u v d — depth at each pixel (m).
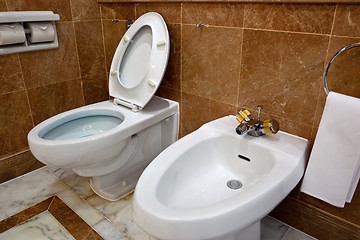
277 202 0.80
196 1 1.14
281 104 1.05
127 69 1.36
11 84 1.36
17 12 1.24
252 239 1.07
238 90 1.15
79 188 1.43
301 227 1.17
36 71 1.43
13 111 1.41
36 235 1.16
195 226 0.66
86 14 1.53
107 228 1.19
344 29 0.85
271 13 0.97
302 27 0.92
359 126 0.81
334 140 0.87
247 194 0.73
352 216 1.03
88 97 1.69
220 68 1.17
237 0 1.01
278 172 0.83
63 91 1.56
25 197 1.36
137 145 1.30
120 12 1.47
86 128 1.31
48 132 1.19
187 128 1.41
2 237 1.14
